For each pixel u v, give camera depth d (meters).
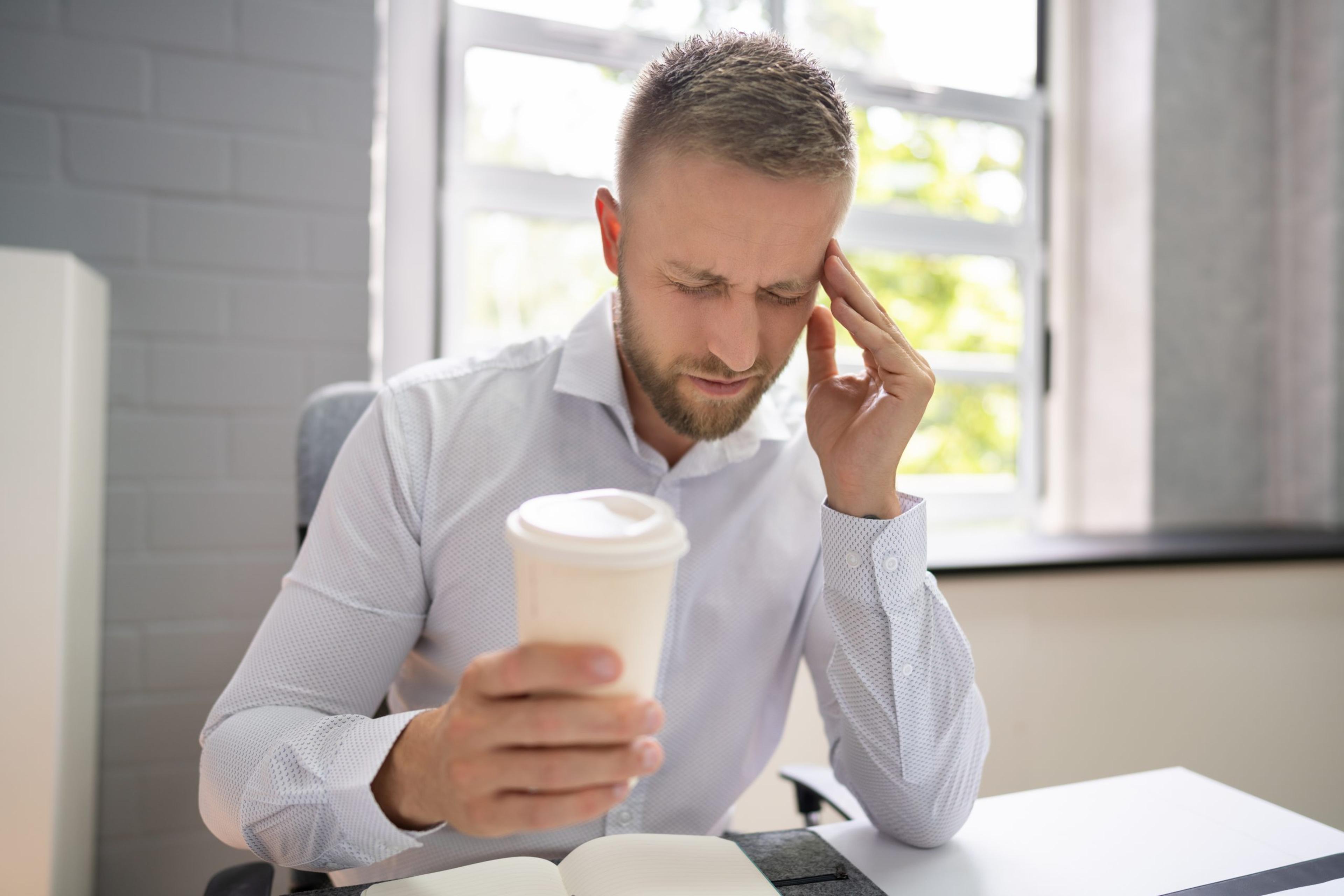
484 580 0.87
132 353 1.57
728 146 0.66
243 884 0.64
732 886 0.63
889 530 0.74
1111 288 2.34
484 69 1.95
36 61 1.52
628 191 0.73
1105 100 2.35
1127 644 1.97
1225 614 2.04
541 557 0.39
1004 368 2.37
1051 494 2.40
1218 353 2.32
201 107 1.60
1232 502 2.34
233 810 0.66
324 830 0.60
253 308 1.63
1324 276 2.28
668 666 0.90
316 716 0.73
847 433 0.76
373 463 0.86
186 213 1.59
